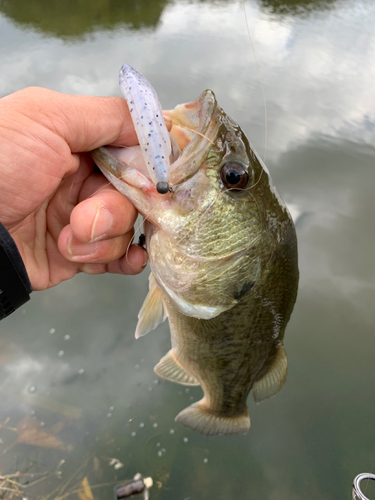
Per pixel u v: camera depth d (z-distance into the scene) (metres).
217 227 0.17
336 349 0.42
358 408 0.38
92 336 0.42
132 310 0.44
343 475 0.35
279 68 0.81
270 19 1.03
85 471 0.33
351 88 0.77
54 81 0.71
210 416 0.27
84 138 0.16
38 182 0.15
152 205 0.16
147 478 0.34
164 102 0.68
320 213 0.55
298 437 0.38
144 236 0.20
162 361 0.25
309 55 0.87
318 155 0.62
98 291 0.45
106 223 0.16
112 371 0.40
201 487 0.34
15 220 0.16
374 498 0.32
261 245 0.19
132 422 0.37
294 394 0.40
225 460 0.36
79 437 0.35
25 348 0.40
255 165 0.18
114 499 0.32
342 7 1.14
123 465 0.34
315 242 0.51
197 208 0.17
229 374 0.24
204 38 0.89
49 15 1.02
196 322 0.21
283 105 0.71
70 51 0.81
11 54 0.79
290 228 0.20
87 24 0.97
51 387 0.38
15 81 0.71
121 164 0.16
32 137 0.15
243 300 0.20
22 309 0.43
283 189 0.58
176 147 0.17
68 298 0.44
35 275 0.20
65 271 0.22
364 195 0.56
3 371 0.38
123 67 0.15
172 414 0.38
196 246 0.17
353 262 0.49
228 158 0.17
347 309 0.45
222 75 0.76
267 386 0.25
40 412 0.36
